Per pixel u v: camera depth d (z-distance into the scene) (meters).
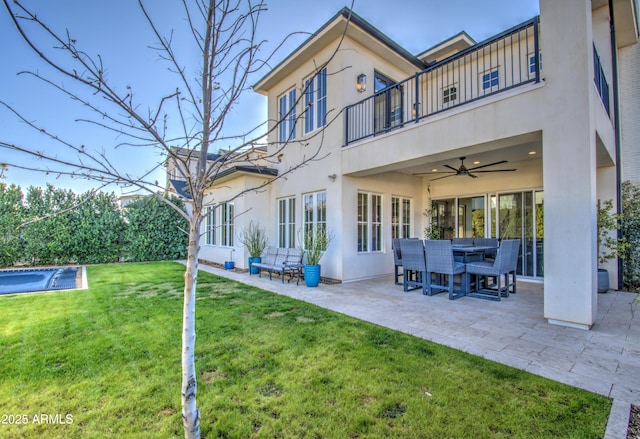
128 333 3.88
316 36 7.43
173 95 1.88
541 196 7.63
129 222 12.12
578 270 4.09
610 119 6.37
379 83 8.38
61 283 7.52
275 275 8.63
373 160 6.68
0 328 4.06
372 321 4.44
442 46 9.56
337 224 7.54
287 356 3.25
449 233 9.38
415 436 2.07
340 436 2.08
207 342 3.62
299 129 8.80
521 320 4.49
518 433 2.09
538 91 4.37
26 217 10.34
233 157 2.24
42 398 2.47
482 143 4.93
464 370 2.93
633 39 7.32
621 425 2.15
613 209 6.66
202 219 1.78
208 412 2.32
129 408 2.35
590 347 3.49
